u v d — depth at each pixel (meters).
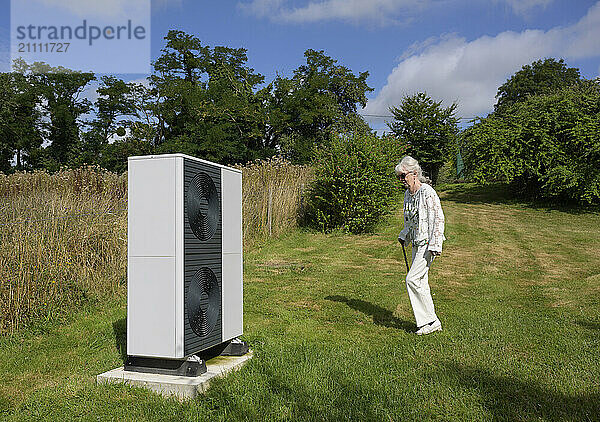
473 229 15.11
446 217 17.47
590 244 12.91
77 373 4.27
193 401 3.56
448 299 7.33
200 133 38.03
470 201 22.45
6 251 5.92
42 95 40.88
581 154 20.12
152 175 3.94
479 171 22.00
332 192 14.27
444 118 33.78
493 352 4.70
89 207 7.73
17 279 5.77
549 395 3.61
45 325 5.72
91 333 5.54
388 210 15.27
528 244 12.84
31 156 39.44
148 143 38.94
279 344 5.03
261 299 7.22
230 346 4.59
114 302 6.79
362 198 14.10
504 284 8.46
